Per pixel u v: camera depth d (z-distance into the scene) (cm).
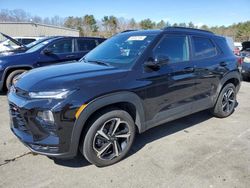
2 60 641
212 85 445
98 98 284
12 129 315
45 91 272
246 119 496
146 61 339
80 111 273
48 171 307
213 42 454
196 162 329
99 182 287
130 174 303
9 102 311
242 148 368
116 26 6900
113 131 314
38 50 689
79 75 298
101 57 384
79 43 766
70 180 290
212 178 294
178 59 383
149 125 354
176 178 295
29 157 338
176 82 370
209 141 392
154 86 341
